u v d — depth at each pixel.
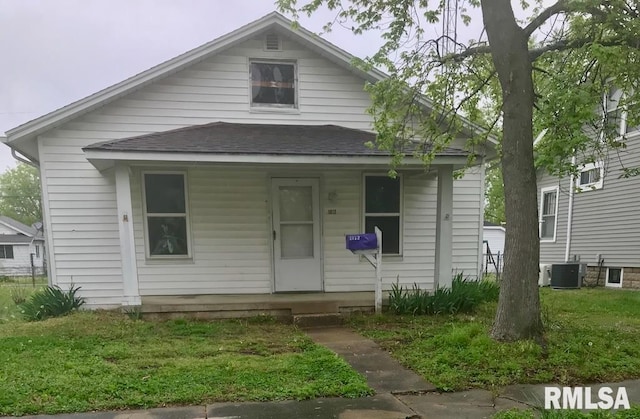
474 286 6.98
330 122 7.54
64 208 6.78
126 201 5.83
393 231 7.60
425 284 7.65
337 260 7.42
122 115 6.87
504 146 4.58
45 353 4.22
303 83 7.43
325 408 2.99
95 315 6.20
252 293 7.21
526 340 4.19
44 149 6.69
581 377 3.59
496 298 7.37
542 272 11.73
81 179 6.79
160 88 6.97
